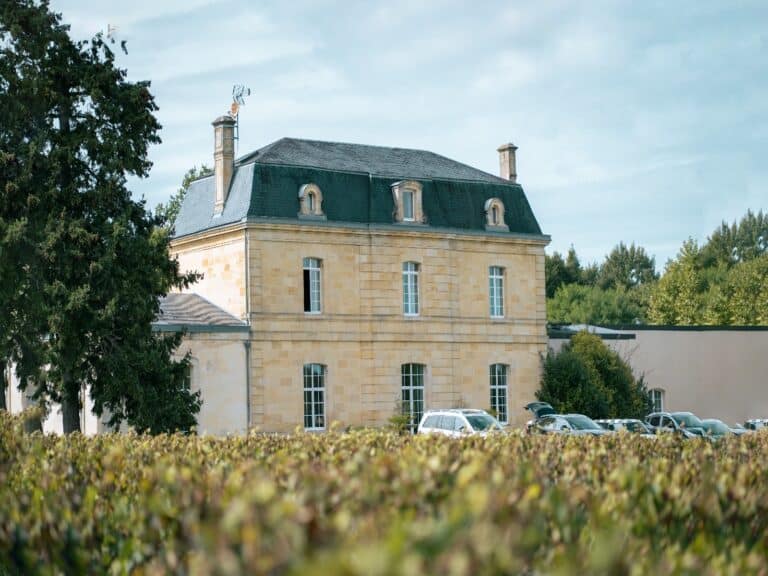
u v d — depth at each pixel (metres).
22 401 43.03
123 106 37.31
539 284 54.72
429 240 51.31
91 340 35.81
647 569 8.16
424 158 55.44
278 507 7.41
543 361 54.12
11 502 10.48
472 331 52.53
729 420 59.41
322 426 48.28
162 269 37.00
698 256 105.44
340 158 51.56
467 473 8.42
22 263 35.06
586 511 10.12
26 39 36.31
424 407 51.06
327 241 48.62
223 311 47.69
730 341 59.88
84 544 10.12
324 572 6.07
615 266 126.69
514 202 54.59
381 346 49.72
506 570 6.63
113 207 36.94
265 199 47.38
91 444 16.72
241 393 46.03
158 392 36.72
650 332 58.09
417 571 6.04
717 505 10.48
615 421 44.47
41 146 35.56
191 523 8.89
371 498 8.70
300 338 47.69
